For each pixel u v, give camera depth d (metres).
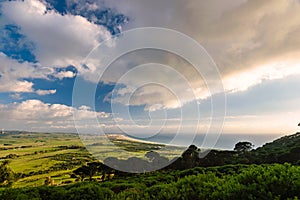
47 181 28.86
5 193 8.64
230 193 6.12
